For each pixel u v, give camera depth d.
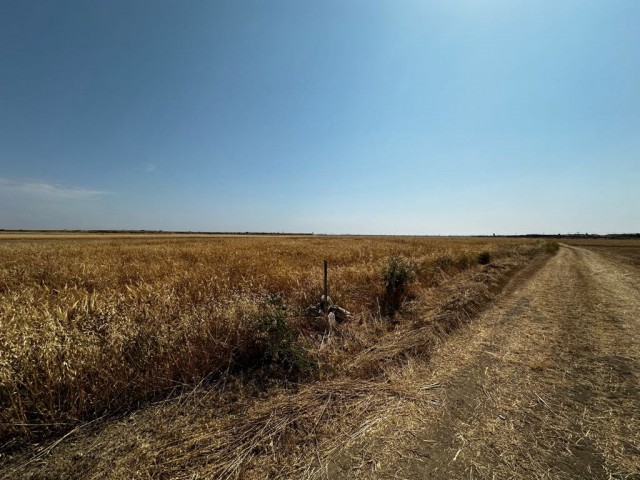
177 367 3.99
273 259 13.41
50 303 5.73
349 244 27.48
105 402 3.42
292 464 2.63
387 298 8.05
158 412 3.40
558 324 6.86
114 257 14.73
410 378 4.23
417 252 19.66
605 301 9.22
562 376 4.34
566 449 2.84
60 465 2.65
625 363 4.79
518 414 3.39
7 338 3.50
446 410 3.45
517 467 2.60
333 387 3.92
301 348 4.62
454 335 6.06
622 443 2.92
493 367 4.62
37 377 3.19
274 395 3.77
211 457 2.70
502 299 9.45
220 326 4.59
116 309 4.90
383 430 3.09
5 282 8.79
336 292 7.70
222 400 3.63
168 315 4.88
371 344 5.47
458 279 11.91
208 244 26.84
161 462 2.65
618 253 33.19
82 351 3.55
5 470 2.60
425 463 2.64
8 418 2.93
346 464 2.63
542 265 19.67
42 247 21.38
